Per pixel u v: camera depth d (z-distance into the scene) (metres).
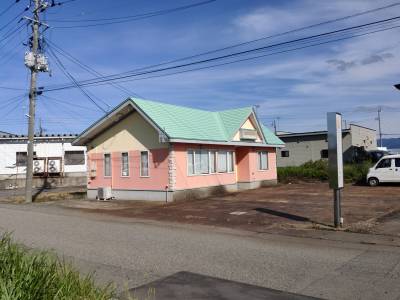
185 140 20.69
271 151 29.31
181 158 21.33
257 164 27.47
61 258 8.86
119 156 23.22
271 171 29.16
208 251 9.37
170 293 6.43
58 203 22.44
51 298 4.71
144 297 6.22
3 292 4.43
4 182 35.50
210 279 7.14
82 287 5.14
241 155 26.64
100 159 24.23
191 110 25.25
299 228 12.16
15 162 37.66
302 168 32.28
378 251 9.09
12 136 37.59
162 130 20.02
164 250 9.55
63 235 11.83
